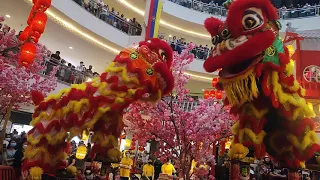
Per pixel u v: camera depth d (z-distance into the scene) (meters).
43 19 4.23
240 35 2.46
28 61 4.30
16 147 5.64
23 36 4.47
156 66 2.91
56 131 2.83
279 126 2.78
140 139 4.30
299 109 2.57
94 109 2.67
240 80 2.52
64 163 3.04
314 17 13.73
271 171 3.44
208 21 2.83
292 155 2.72
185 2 15.70
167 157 4.34
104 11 11.96
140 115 4.23
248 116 2.65
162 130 4.20
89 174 4.81
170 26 15.89
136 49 2.96
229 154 2.70
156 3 12.27
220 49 2.55
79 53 13.02
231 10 2.48
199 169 4.32
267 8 2.53
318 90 4.50
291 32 5.18
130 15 15.34
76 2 10.72
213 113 4.19
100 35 11.55
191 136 4.11
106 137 2.88
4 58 5.49
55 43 12.15
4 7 9.80
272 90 2.53
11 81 5.30
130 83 2.77
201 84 15.44
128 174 6.86
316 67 4.60
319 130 4.19
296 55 4.72
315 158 2.97
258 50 2.38
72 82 9.81
